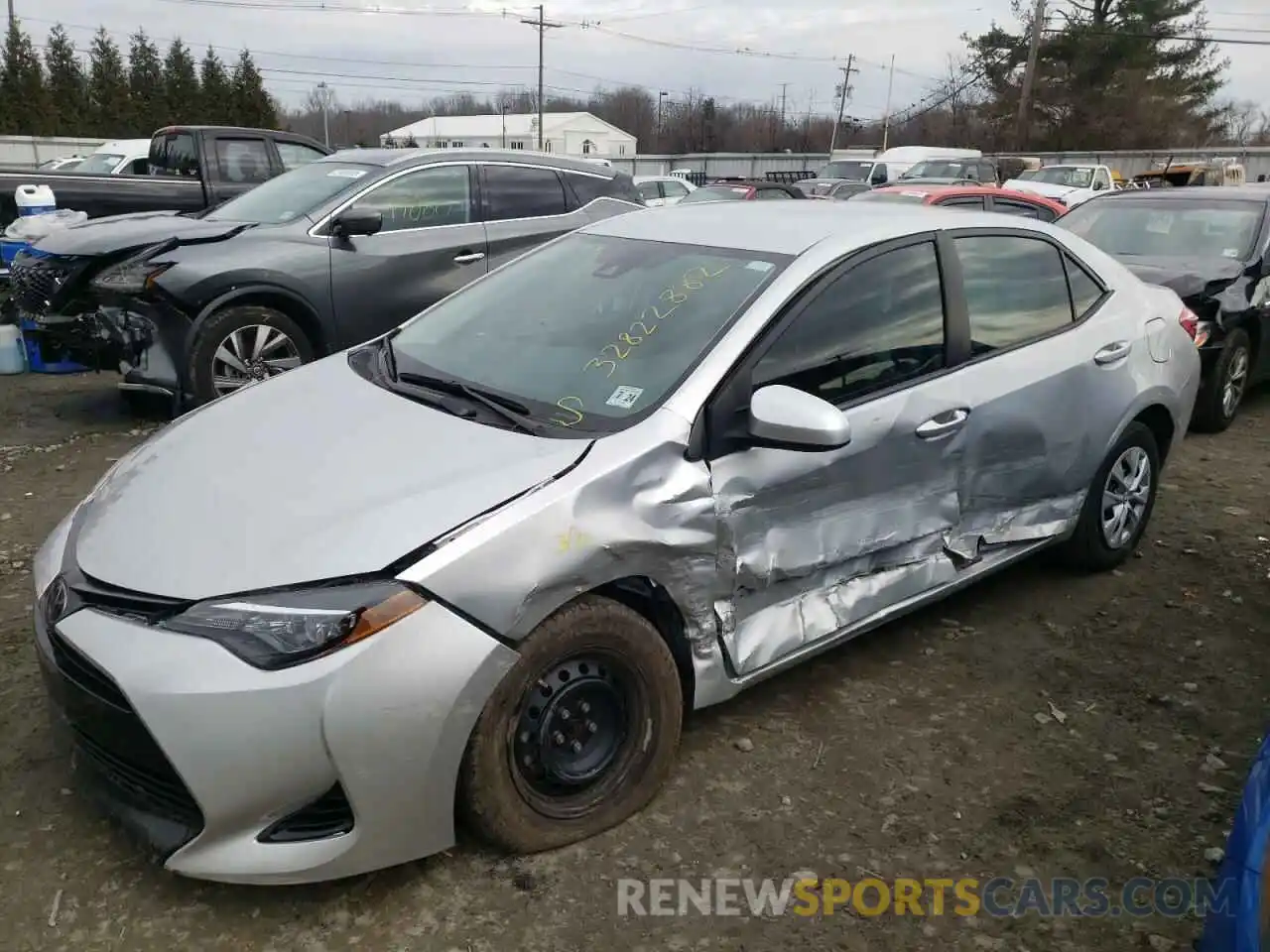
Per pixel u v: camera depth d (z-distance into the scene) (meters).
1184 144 44.66
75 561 2.67
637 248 3.74
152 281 6.09
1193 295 6.96
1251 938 1.85
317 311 6.59
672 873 2.71
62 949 2.41
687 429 2.86
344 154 7.61
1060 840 2.90
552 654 2.60
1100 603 4.39
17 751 3.15
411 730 2.37
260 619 2.33
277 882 2.37
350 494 2.64
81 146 32.69
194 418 3.38
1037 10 38.25
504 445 2.79
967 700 3.61
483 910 2.56
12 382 8.13
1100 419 4.18
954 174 22.23
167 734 2.28
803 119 70.44
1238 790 3.14
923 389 3.46
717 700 3.05
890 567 3.51
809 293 3.22
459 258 7.18
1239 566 4.82
